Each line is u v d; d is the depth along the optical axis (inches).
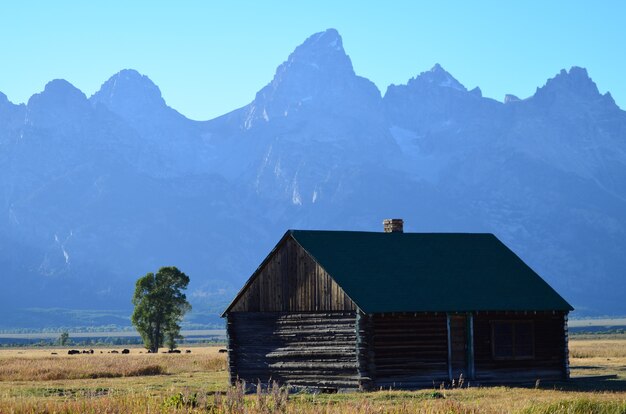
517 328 2566.4
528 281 2684.5
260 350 2637.8
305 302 2539.4
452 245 2778.1
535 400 1769.2
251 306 2684.5
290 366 2549.2
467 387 2352.4
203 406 1304.1
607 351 5167.3
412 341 2423.7
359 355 2373.3
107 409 1298.0
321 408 1318.9
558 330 2620.6
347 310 2426.2
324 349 2476.6
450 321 2484.0
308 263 2546.8
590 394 2031.3
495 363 2517.2
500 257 2778.1
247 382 2650.1
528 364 2559.1
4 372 3245.6
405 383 2393.0
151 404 1343.5
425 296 2471.7
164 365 3905.0
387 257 2623.0
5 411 1316.4
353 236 2684.5
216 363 3939.5
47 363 3966.5
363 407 1346.0
